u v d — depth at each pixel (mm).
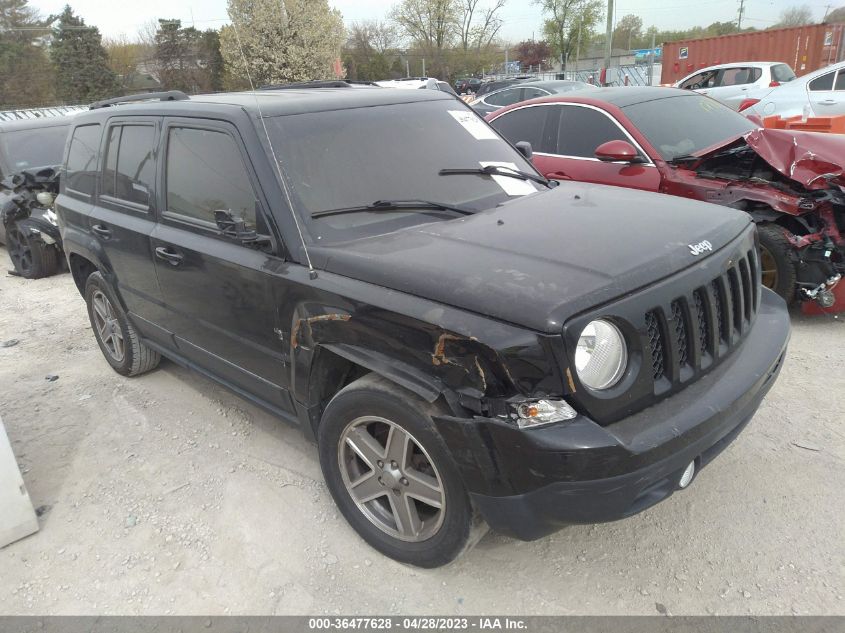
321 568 2889
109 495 3520
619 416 2271
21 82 46688
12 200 8039
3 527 3141
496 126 6895
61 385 4953
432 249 2652
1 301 7469
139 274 4023
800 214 4613
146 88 46125
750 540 2871
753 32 22016
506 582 2748
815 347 4602
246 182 3084
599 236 2635
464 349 2234
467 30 52594
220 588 2820
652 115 5855
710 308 2535
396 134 3449
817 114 12266
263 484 3506
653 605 2582
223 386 3793
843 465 3312
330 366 2887
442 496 2549
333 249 2787
